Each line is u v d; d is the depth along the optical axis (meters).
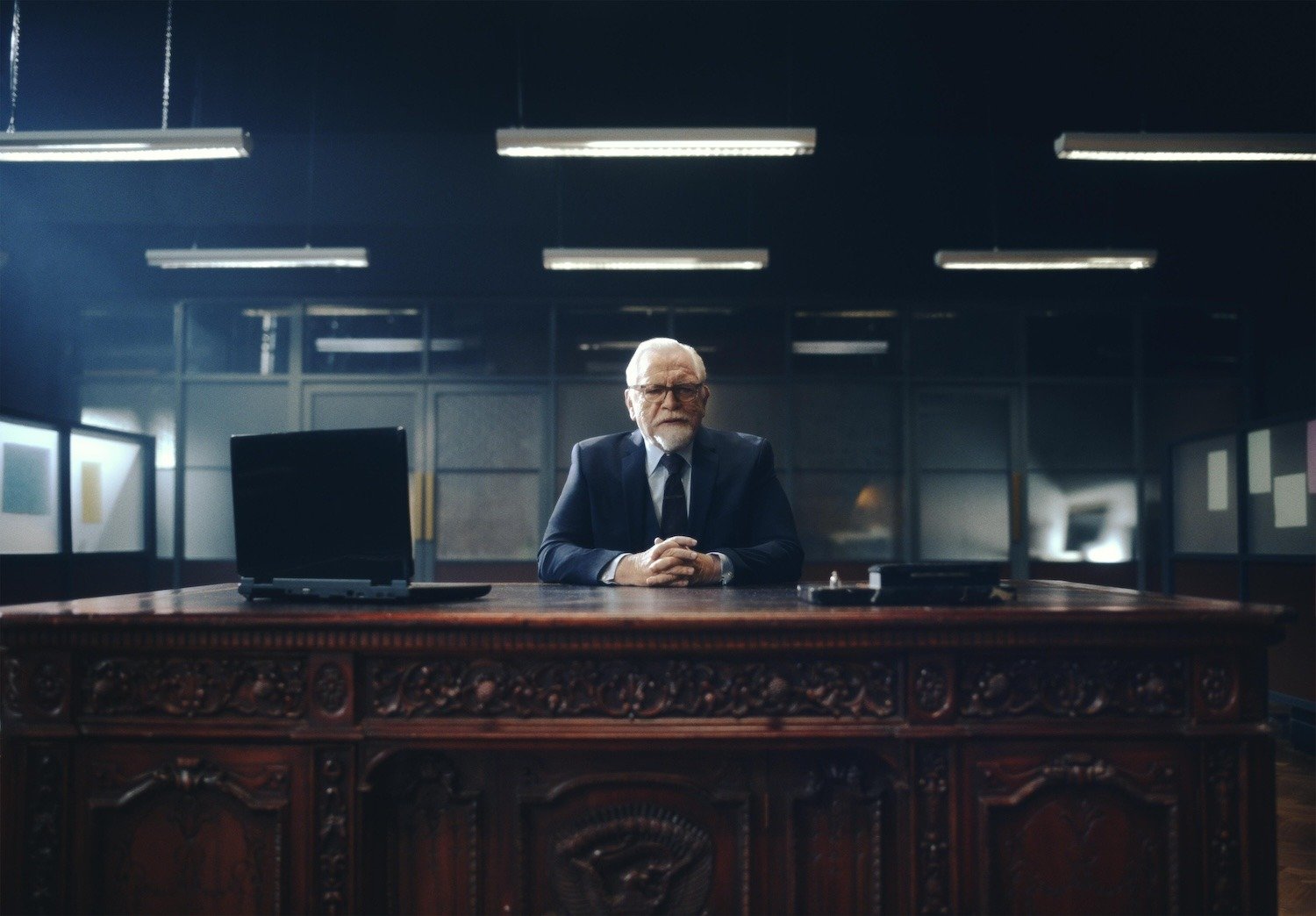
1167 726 1.40
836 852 1.48
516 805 1.48
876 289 7.14
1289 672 4.39
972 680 1.41
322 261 6.07
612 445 2.46
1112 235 6.78
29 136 4.31
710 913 1.47
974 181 6.51
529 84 5.64
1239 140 4.46
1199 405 7.12
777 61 5.46
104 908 1.42
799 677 1.42
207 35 5.42
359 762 1.41
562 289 7.17
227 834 1.42
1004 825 1.40
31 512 4.46
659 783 1.48
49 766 1.43
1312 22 4.87
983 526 7.09
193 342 7.16
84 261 7.03
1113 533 7.06
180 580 6.98
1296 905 2.39
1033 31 5.17
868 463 7.12
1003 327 7.18
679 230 6.85
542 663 1.41
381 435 1.53
